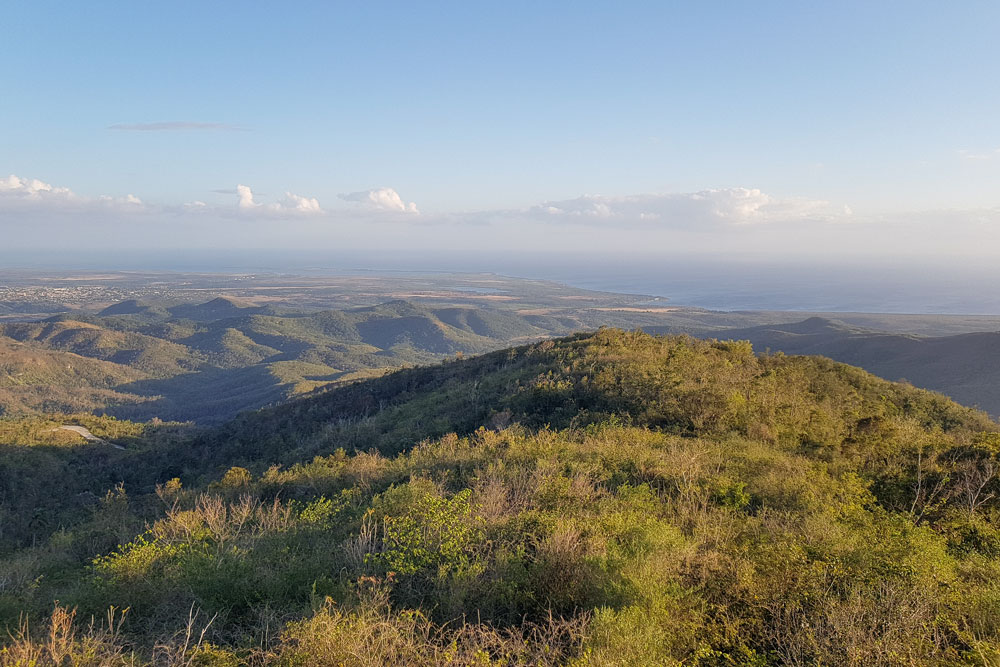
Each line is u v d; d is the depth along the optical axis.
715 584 4.36
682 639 3.70
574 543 4.94
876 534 5.38
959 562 4.94
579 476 7.73
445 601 4.32
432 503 6.39
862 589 4.16
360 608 4.05
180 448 40.59
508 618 4.14
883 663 3.39
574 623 3.71
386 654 3.52
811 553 4.77
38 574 6.61
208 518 7.53
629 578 4.21
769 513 6.34
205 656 3.58
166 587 4.89
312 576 5.04
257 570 5.11
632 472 8.23
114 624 4.44
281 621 4.23
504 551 5.00
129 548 6.37
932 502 6.81
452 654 3.39
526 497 7.02
